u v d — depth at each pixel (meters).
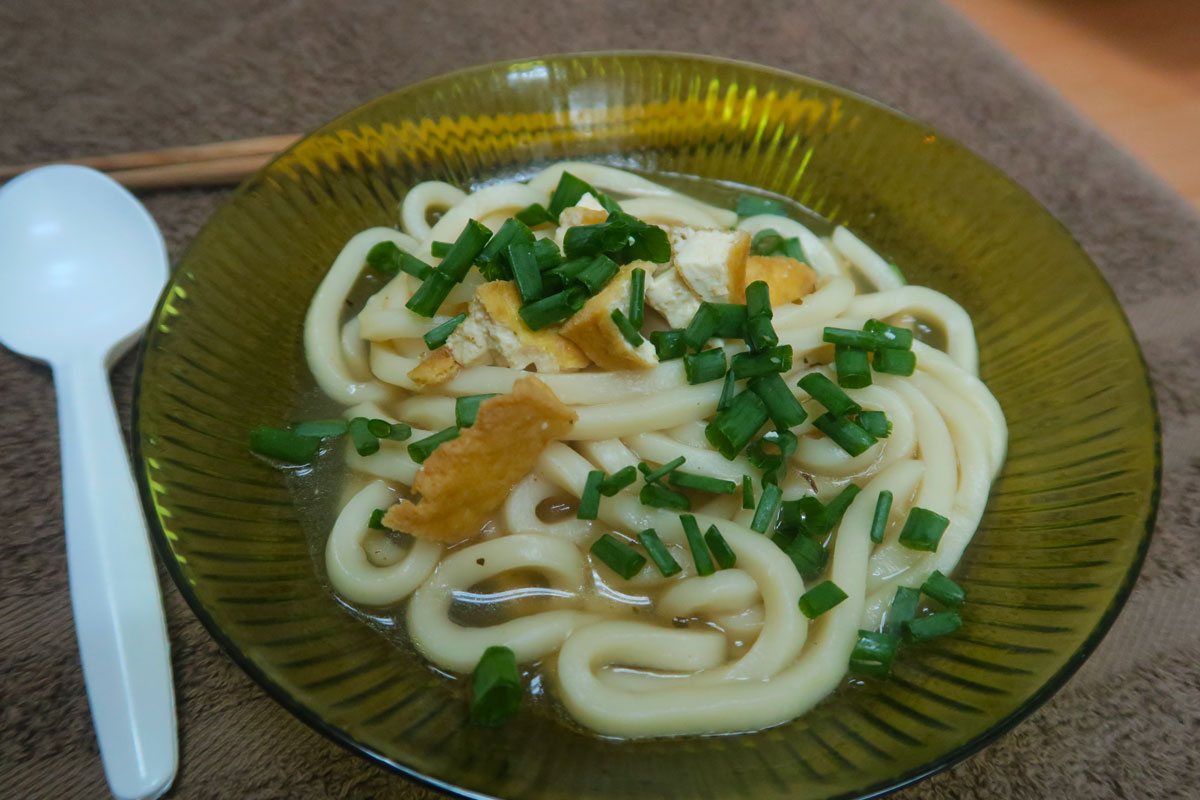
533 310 0.22
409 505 0.20
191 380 0.21
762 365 0.22
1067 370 0.22
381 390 0.24
